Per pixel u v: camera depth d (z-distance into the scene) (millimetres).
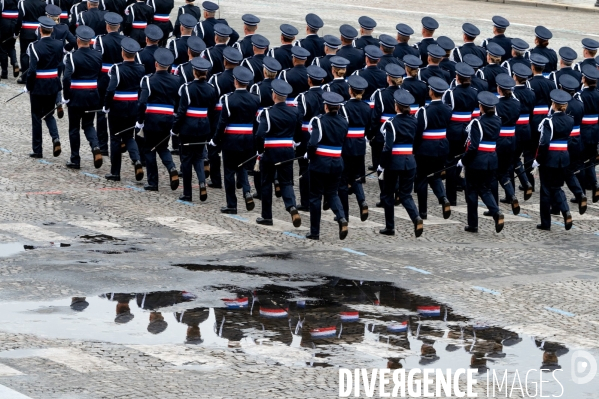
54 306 37656
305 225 53125
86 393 29938
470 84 59406
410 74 58969
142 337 35031
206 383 31234
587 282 45531
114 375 31484
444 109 54125
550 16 135000
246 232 50531
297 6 128375
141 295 39531
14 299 38188
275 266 44906
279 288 41625
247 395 30438
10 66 88750
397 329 37438
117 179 58875
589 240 54312
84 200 54000
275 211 55812
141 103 54719
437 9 134750
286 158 50656
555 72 65562
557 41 113750
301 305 39562
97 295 39188
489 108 53156
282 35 63062
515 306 41188
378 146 58000
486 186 53906
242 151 53062
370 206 58812
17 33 82125
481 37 113625
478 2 145375
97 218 50781
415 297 41594
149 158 56625
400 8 133625
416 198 61156
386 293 41906
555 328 38594
